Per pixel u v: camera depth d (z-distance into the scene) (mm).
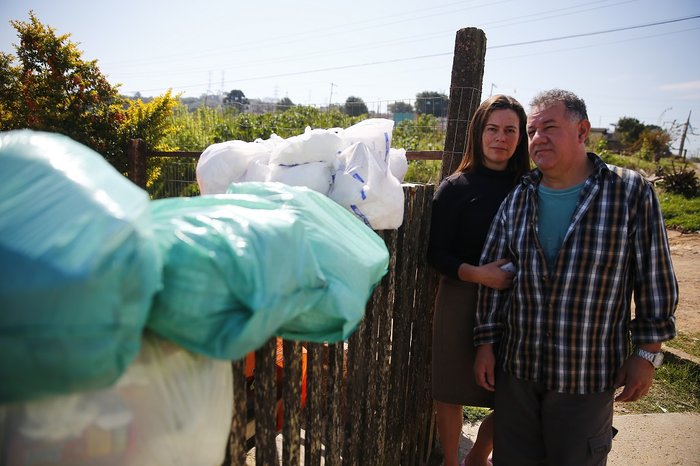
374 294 1834
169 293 874
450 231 2223
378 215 1757
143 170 5473
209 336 902
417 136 15305
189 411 953
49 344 667
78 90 7926
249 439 1718
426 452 2723
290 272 981
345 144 1981
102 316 690
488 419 2393
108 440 844
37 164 791
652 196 1735
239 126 13727
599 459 1866
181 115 13953
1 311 654
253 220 988
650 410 3453
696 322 5312
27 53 7688
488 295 2055
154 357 913
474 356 2242
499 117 2152
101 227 713
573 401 1817
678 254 9266
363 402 1912
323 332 1191
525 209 1936
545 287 1834
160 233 924
